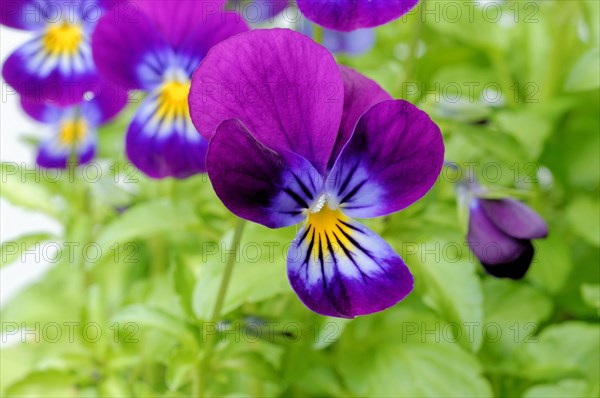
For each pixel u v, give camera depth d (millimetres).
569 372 215
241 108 154
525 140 229
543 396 204
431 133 154
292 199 156
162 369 247
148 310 195
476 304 194
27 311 274
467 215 194
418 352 208
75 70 221
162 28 197
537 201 242
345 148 155
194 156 201
